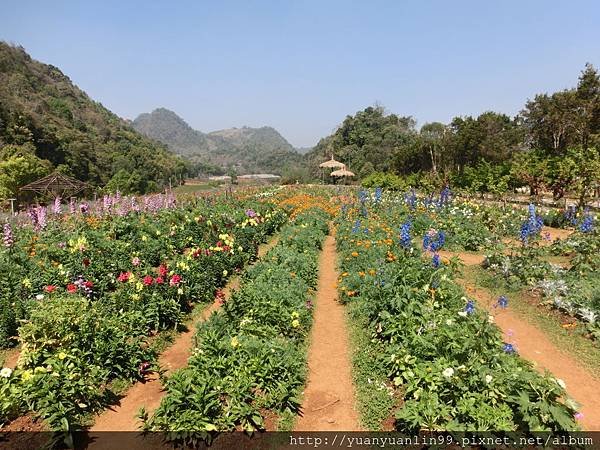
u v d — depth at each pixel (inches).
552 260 488.7
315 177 2800.2
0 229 531.5
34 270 354.3
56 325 222.7
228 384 212.8
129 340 264.1
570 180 824.9
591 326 297.1
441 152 1846.7
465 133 1680.6
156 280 319.9
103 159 2630.4
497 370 202.7
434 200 837.8
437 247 487.5
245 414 199.5
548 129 1363.2
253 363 227.3
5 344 275.3
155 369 242.7
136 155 3014.3
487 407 185.5
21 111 2102.6
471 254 535.5
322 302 385.1
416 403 196.7
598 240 501.0
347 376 257.3
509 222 660.1
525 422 184.7
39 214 538.3
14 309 286.0
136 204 729.6
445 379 200.2
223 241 469.4
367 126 3395.7
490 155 1608.0
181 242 506.9
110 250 425.4
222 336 262.8
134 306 296.5
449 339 227.9
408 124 3631.9
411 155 2048.5
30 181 1357.0
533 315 333.4
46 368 205.2
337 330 324.2
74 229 527.8
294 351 262.2
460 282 413.7
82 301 256.7
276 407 215.9
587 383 243.0
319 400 232.1
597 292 330.0
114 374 239.8
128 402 224.8
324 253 570.9
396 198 954.7
